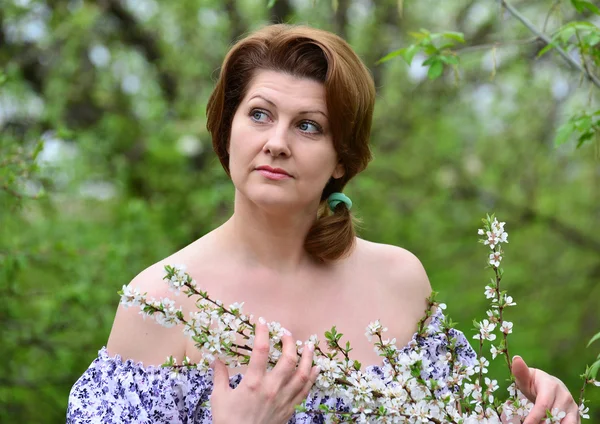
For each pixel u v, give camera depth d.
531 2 6.38
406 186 7.50
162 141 6.61
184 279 1.78
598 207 7.64
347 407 1.97
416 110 7.20
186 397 1.99
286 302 2.11
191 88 6.93
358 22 6.79
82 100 7.14
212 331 1.78
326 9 6.50
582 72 2.74
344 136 2.01
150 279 2.06
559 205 7.78
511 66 6.64
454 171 7.56
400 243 7.49
